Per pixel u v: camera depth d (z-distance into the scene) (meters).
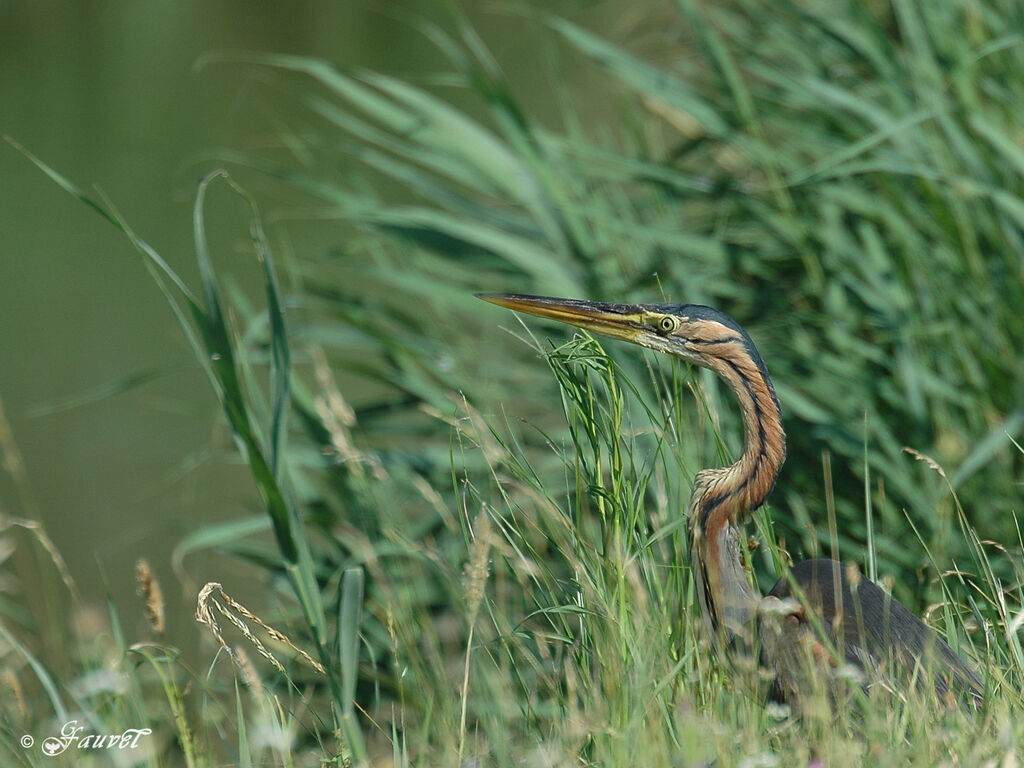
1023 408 10.20
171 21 39.34
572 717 6.05
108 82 33.84
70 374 20.89
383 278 11.89
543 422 12.23
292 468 11.57
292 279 12.30
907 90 12.38
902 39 13.47
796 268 12.12
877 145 11.93
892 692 6.36
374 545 9.73
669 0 15.84
